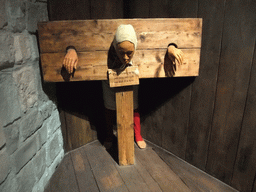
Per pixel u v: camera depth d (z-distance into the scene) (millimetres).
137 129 1872
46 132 1448
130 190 1382
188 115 1540
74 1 1486
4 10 1000
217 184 1423
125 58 1141
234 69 1188
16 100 1094
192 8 1310
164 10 1465
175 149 1738
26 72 1189
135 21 1234
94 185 1430
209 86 1346
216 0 1182
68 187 1414
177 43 1300
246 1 1055
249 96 1148
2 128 982
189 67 1353
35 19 1300
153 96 1798
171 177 1498
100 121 1996
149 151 1829
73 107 1737
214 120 1370
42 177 1392
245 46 1109
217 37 1231
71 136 1803
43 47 1242
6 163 1014
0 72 968
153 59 1317
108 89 1653
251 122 1170
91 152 1815
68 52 1214
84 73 1302
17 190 1108
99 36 1238
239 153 1274
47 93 1469
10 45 1039
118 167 1613
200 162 1555
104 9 1635
